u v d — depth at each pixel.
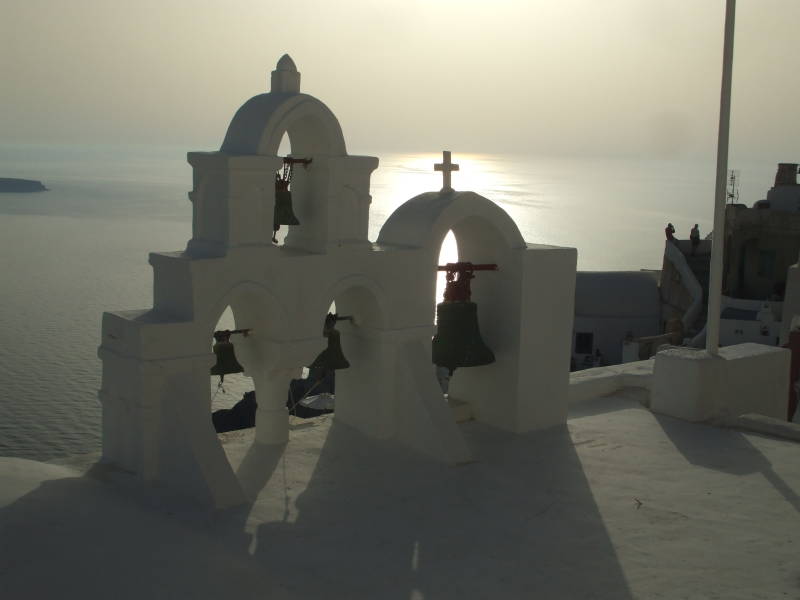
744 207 42.88
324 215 8.81
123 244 152.62
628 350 39.09
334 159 8.70
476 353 10.02
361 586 6.47
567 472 9.12
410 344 9.62
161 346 7.84
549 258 10.27
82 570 6.01
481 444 9.91
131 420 8.11
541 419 10.57
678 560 7.11
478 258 10.52
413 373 9.47
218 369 8.65
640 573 6.86
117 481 8.02
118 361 8.09
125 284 101.31
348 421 10.07
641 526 7.79
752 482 8.97
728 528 7.79
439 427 9.24
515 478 8.88
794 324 18.97
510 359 10.28
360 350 9.77
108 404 8.39
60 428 41.59
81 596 5.71
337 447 9.41
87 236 167.62
